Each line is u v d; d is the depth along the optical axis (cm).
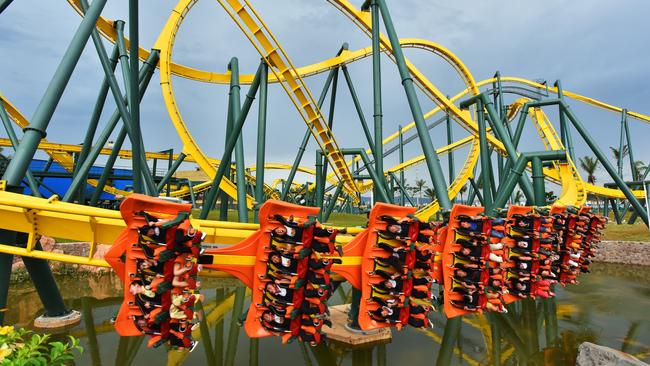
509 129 3120
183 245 454
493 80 3619
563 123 3109
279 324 523
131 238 470
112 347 739
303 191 5862
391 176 4153
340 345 794
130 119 1145
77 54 675
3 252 554
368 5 2083
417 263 614
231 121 1950
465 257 684
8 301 1010
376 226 622
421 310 609
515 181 1500
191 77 2472
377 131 1394
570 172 2016
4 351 291
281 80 2031
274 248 529
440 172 1086
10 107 2325
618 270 1878
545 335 901
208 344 787
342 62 2495
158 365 671
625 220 5216
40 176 3064
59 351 330
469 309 676
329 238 530
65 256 554
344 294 1335
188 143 2073
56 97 642
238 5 1778
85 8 1177
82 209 534
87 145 1520
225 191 2345
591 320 1027
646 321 1018
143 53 2275
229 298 1162
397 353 764
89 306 998
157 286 440
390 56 2736
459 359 745
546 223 829
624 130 4081
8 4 823
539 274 825
